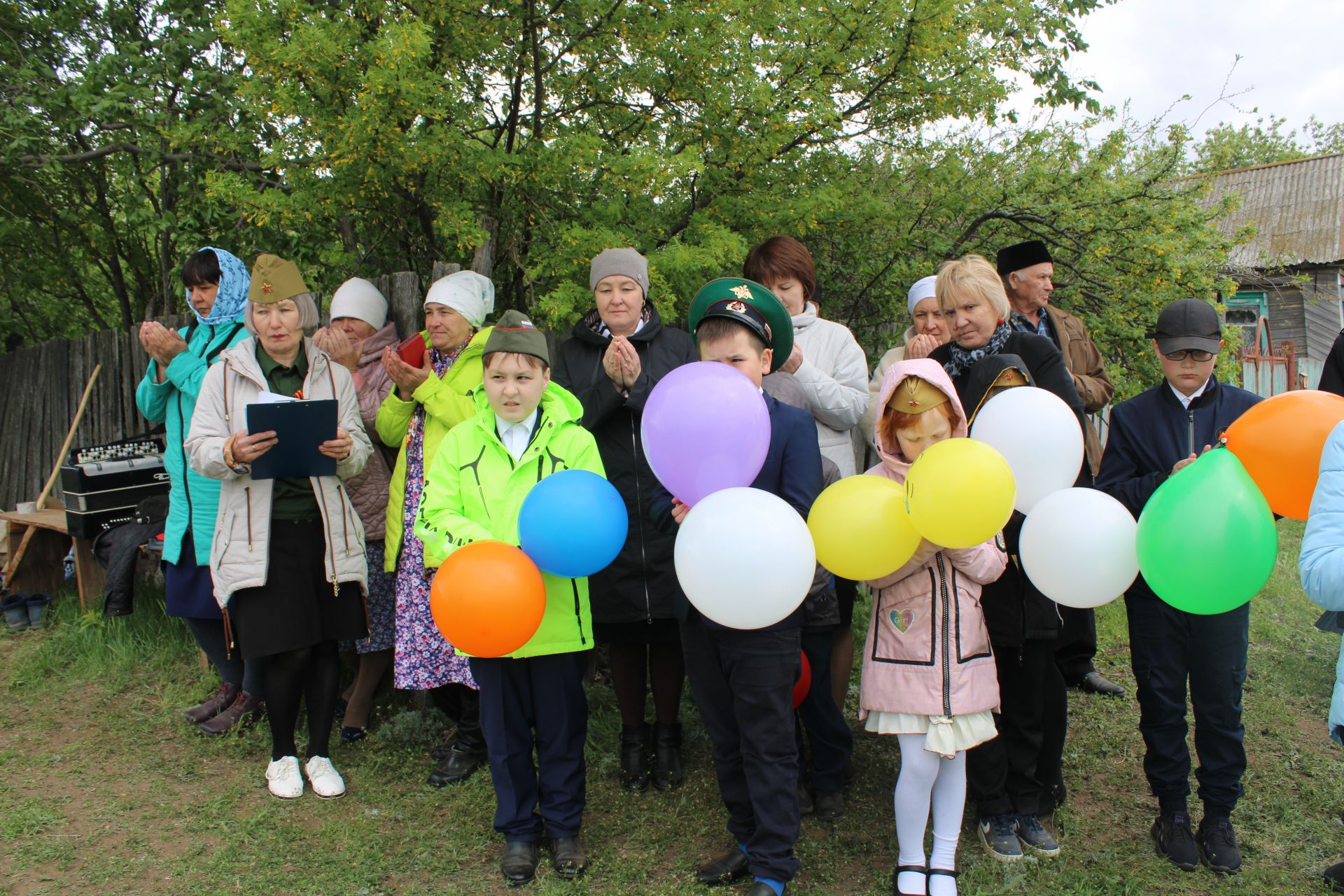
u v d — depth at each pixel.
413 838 3.05
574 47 4.69
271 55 3.97
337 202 4.45
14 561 5.59
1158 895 2.69
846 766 3.19
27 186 7.28
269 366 3.42
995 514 2.29
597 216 4.73
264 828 3.09
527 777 2.87
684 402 2.41
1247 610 2.84
